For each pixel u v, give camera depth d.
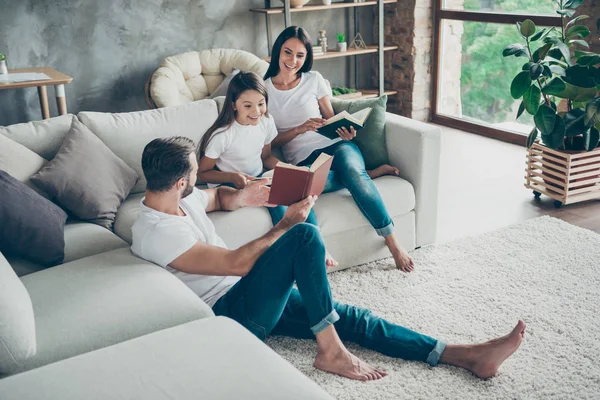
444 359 2.20
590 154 3.60
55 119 2.83
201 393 1.43
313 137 3.15
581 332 2.41
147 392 1.44
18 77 4.12
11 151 2.55
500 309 2.58
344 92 5.55
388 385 2.12
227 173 2.76
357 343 2.30
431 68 5.71
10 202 2.17
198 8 5.13
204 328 1.72
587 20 4.09
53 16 4.69
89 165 2.64
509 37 4.87
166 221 2.02
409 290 2.76
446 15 5.40
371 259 3.04
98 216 2.62
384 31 5.87
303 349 2.36
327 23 5.72
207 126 3.01
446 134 5.36
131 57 5.01
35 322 1.79
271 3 5.38
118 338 1.77
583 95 3.54
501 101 5.09
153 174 1.97
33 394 1.45
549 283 2.78
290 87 3.19
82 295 1.91
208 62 4.69
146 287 1.94
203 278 2.13
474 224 3.52
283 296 2.04
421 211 3.14
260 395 1.43
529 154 3.84
